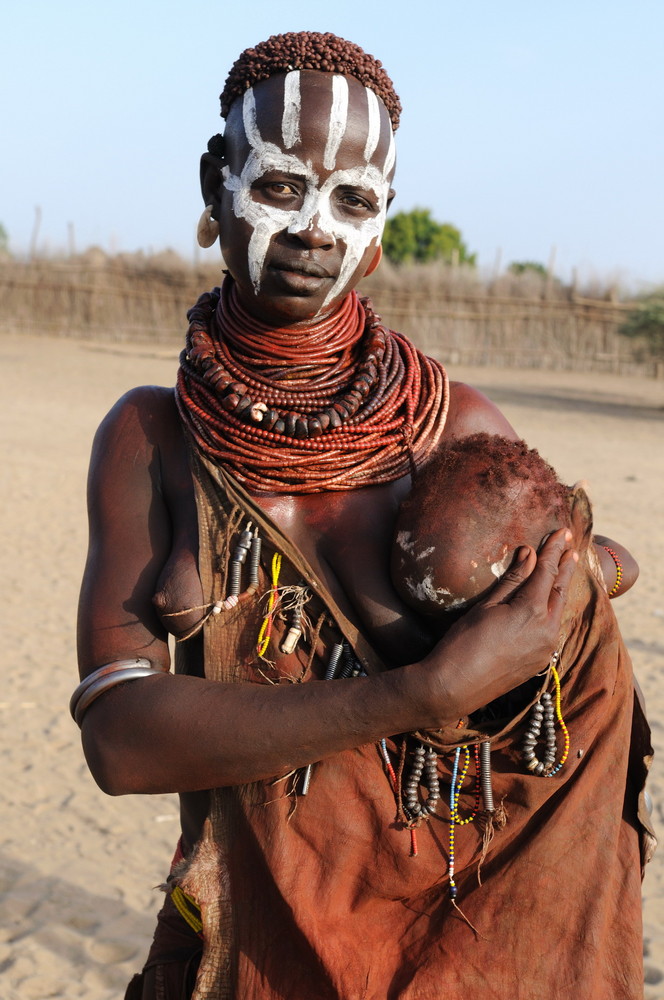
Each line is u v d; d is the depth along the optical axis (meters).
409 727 1.48
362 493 1.69
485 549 1.51
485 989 1.61
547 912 1.61
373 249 1.67
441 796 1.63
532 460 1.60
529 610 1.48
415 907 1.67
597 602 1.63
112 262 33.69
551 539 1.55
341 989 1.57
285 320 1.69
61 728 5.48
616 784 1.65
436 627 1.60
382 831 1.59
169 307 33.44
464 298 31.12
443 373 1.85
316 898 1.58
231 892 1.60
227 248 1.66
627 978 1.66
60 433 14.52
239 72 1.64
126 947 3.77
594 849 1.63
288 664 1.59
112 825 4.63
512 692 1.65
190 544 1.63
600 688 1.63
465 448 1.60
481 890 1.64
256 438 1.64
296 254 1.61
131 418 1.75
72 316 33.59
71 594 7.62
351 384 1.73
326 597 1.59
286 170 1.60
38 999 3.43
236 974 1.59
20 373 22.17
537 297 31.27
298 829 1.58
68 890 4.11
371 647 1.59
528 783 1.61
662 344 26.62
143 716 1.52
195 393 1.71
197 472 1.66
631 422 19.14
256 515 1.59
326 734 1.47
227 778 1.51
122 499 1.69
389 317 30.98
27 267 33.69
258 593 1.61
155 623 1.63
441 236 55.44
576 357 31.00
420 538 1.52
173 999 1.84
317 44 1.60
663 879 4.33
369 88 1.63
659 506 11.26
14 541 8.98
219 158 1.70
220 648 1.60
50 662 6.30
